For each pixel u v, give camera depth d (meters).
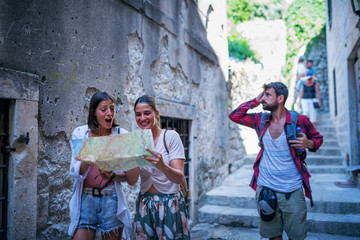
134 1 3.42
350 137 6.14
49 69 2.41
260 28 12.71
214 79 6.09
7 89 2.06
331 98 9.88
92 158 1.90
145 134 1.88
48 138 2.42
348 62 6.13
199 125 5.24
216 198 5.29
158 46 3.97
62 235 2.52
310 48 12.57
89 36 2.82
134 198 3.41
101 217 2.18
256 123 2.89
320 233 4.21
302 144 2.60
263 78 9.59
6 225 2.11
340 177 6.44
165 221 2.21
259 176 2.81
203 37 5.52
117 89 3.18
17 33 2.16
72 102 2.64
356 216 4.36
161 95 4.02
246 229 4.59
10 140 2.14
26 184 2.19
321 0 10.76
